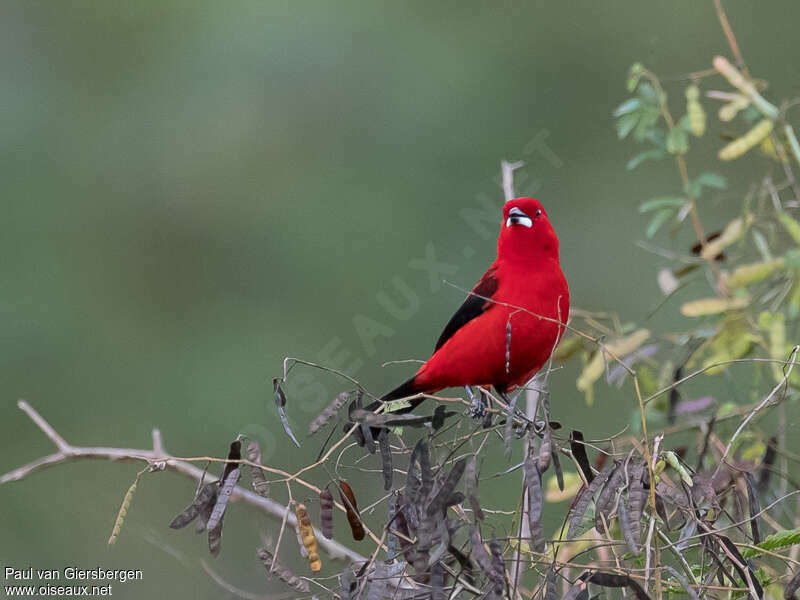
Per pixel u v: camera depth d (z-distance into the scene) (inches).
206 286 593.9
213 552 207.9
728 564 225.5
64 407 565.9
